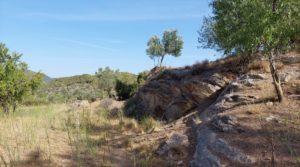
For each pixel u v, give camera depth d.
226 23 13.23
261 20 9.44
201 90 16.56
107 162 10.01
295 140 8.17
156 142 11.55
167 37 41.16
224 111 11.71
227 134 9.39
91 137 13.28
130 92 29.84
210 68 18.38
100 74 55.34
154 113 19.28
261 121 9.63
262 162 7.47
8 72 19.31
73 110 19.27
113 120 18.36
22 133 12.70
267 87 12.79
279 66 14.91
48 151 10.75
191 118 14.13
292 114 9.75
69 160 10.05
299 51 16.53
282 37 10.09
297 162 7.08
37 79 20.42
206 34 18.91
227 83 16.33
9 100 19.22
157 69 30.77
